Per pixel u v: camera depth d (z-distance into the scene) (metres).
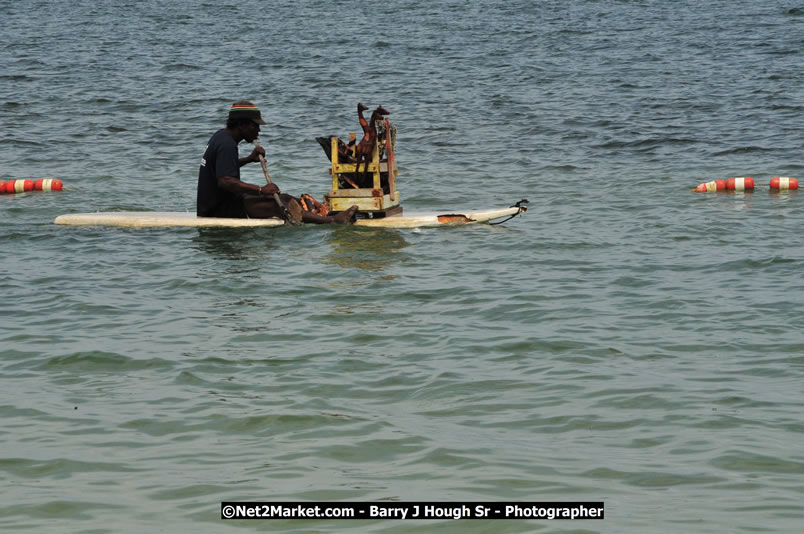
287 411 12.82
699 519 9.77
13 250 22.39
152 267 20.67
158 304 17.94
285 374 14.22
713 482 10.65
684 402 13.00
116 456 11.50
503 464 11.16
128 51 69.81
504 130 41.66
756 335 15.83
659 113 44.62
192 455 11.52
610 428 12.20
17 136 40.81
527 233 23.88
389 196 25.00
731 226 24.39
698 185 29.73
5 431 12.25
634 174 32.50
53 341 15.81
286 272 20.09
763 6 93.00
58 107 47.94
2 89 53.09
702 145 37.53
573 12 92.88
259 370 14.41
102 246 22.72
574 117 44.19
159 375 14.23
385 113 24.31
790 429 12.08
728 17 85.31
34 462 11.32
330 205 24.84
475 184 31.42
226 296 18.42
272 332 16.17
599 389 13.52
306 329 16.31
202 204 25.17
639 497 10.30
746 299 17.89
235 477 10.88
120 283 19.42
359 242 22.78
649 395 13.27
